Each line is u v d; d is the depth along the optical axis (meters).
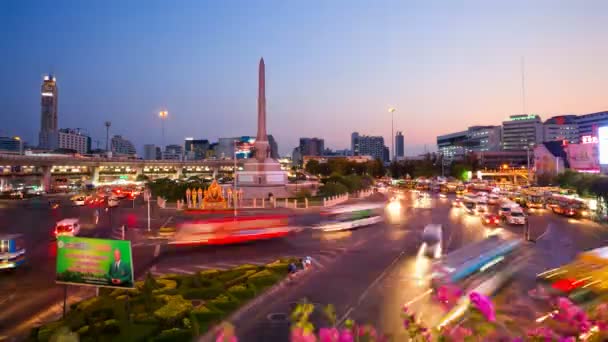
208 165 180.00
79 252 18.11
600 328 8.45
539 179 104.88
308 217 50.94
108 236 42.81
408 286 23.81
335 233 43.91
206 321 18.33
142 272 28.19
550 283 20.59
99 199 85.19
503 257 27.34
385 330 16.92
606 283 19.44
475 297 7.24
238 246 36.84
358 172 158.12
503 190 90.94
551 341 7.02
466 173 138.12
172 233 42.00
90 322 16.59
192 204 68.50
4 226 50.31
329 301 21.34
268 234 39.69
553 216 57.19
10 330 18.20
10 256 27.84
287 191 84.31
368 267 28.83
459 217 57.66
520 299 20.12
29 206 75.31
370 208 51.97
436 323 14.87
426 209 68.81
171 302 20.17
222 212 62.41
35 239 41.06
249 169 84.75
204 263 30.59
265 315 19.34
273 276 25.31
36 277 26.84
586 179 70.50
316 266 29.17
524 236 39.16
